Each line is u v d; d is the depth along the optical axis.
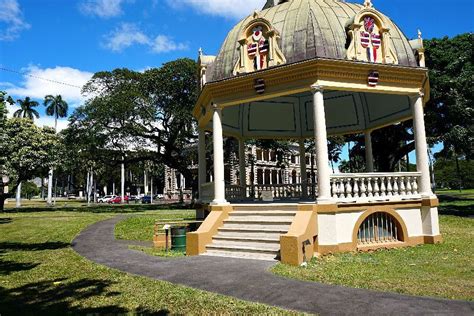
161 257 10.77
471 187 81.31
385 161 30.91
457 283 7.45
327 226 10.88
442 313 5.52
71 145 39.44
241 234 11.42
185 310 5.93
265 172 67.94
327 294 6.62
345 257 10.27
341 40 11.96
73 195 110.12
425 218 12.38
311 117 18.30
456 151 28.92
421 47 13.10
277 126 18.53
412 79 12.55
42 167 42.94
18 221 24.69
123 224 20.70
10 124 41.06
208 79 13.96
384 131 30.08
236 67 12.80
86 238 15.66
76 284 7.77
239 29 13.82
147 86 37.72
